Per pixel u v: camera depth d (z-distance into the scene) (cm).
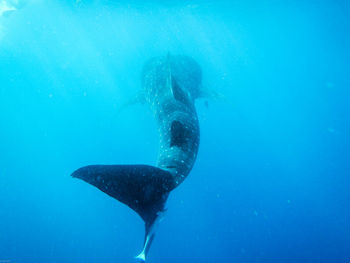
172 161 471
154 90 796
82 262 2048
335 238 2025
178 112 590
